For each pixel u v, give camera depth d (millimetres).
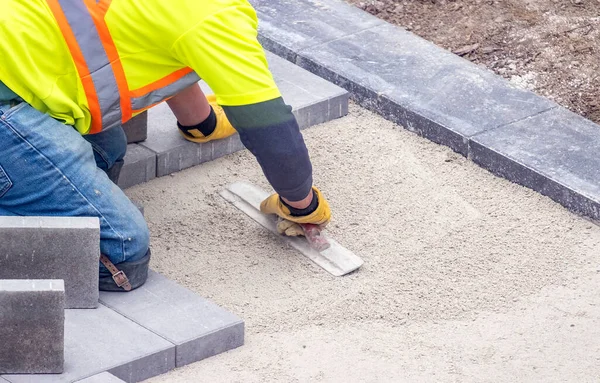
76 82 5914
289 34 9023
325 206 6691
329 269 6691
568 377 5844
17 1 5734
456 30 9164
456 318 6316
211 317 6000
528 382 5809
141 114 7512
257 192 7352
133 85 6051
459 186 7539
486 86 8367
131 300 6117
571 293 6531
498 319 6309
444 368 5902
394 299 6457
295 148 6062
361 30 9125
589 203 7129
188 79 6234
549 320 6297
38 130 5879
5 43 5703
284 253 6871
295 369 5859
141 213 6758
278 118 5953
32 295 5305
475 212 7273
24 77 5770
